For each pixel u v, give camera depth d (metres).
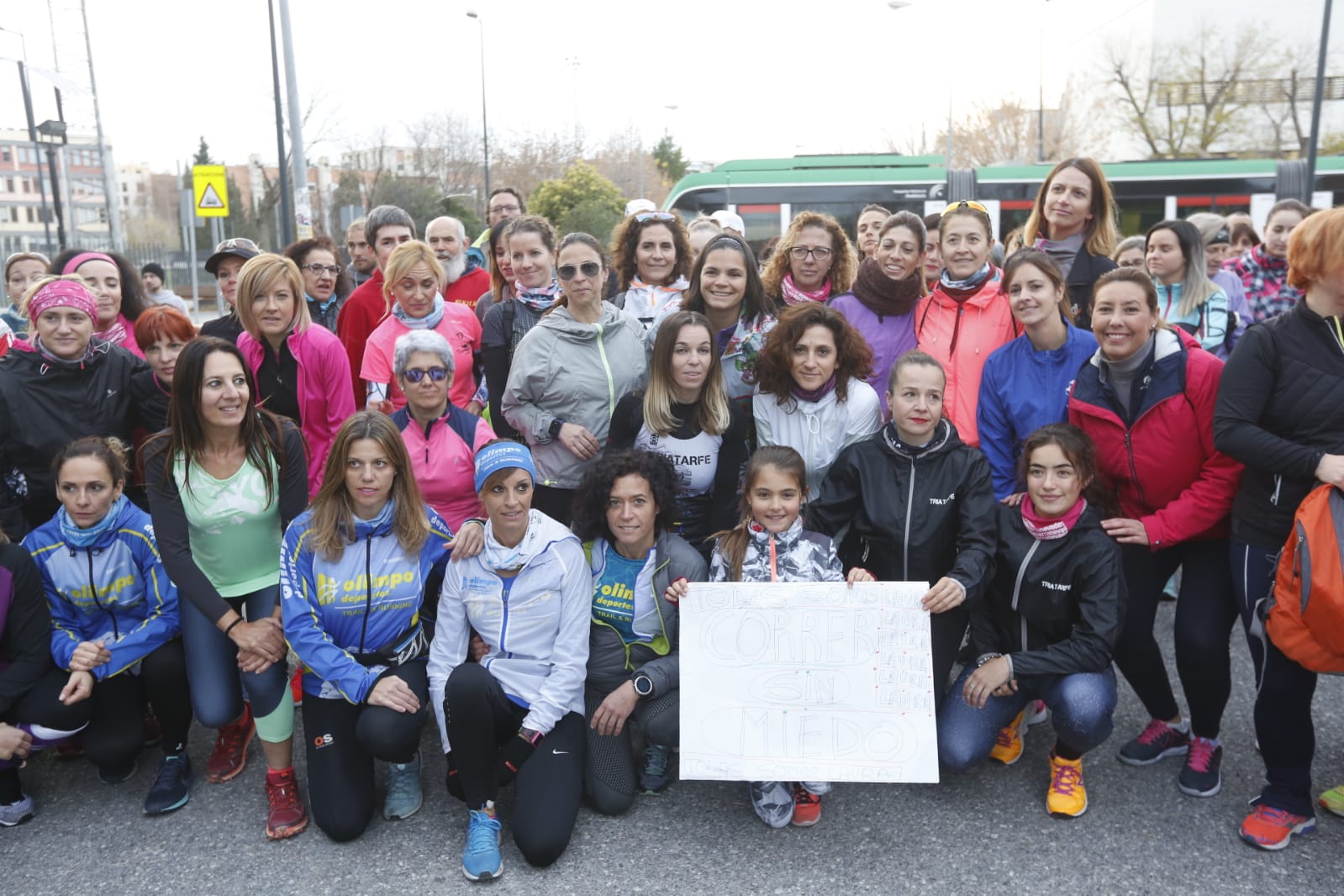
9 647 3.30
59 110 22.42
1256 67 20.56
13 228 56.56
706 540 3.59
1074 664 3.16
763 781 3.16
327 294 5.46
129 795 3.45
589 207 21.14
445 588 3.35
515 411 4.01
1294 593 2.82
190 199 22.97
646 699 3.36
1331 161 12.86
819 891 2.83
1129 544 3.41
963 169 12.97
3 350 4.42
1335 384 2.90
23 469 3.71
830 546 3.40
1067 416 3.62
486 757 3.01
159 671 3.34
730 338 4.06
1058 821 3.18
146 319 3.94
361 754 3.22
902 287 4.27
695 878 2.91
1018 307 3.64
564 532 3.35
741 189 13.09
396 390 4.43
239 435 3.42
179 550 3.31
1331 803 3.15
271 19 18.38
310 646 3.18
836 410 3.73
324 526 3.20
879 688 3.19
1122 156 23.69
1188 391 3.29
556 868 2.97
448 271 5.87
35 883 2.93
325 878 2.94
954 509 3.44
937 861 2.97
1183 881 2.85
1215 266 6.72
